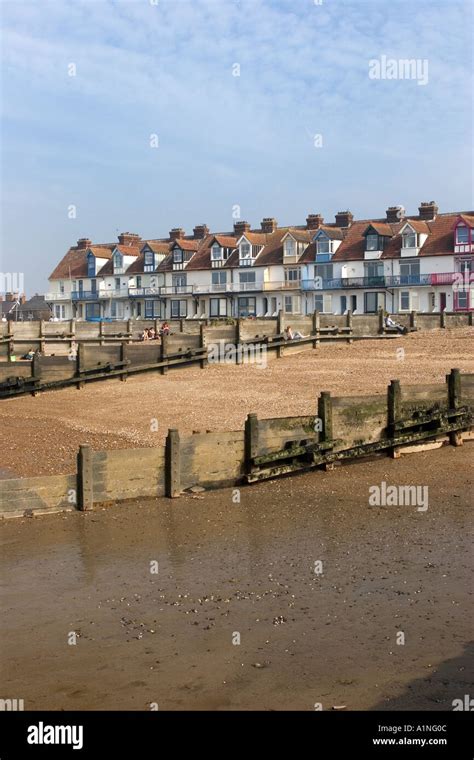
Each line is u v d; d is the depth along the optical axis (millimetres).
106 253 101938
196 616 9555
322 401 16672
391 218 82750
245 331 34656
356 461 17375
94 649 8711
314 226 86500
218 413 23047
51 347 44594
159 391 28203
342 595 10102
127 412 24719
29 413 26547
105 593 10352
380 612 9516
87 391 30359
